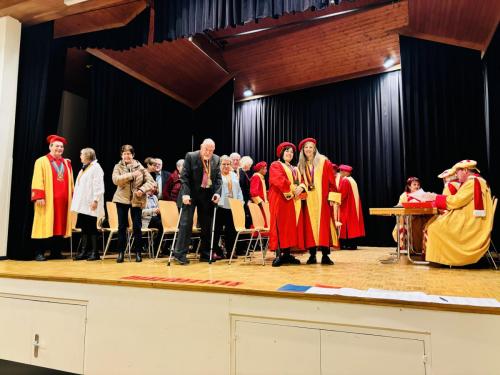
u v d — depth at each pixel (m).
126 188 4.18
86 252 4.50
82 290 2.69
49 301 2.81
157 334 2.43
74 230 5.02
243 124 9.19
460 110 6.61
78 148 7.50
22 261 4.27
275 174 3.92
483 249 3.61
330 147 8.24
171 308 2.41
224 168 4.85
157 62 7.50
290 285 2.40
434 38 6.80
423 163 6.77
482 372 1.79
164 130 8.27
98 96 6.57
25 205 4.55
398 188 7.39
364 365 2.00
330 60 7.91
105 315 2.59
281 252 4.00
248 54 8.27
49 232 4.38
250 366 2.21
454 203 3.79
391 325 1.95
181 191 4.07
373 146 7.78
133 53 7.00
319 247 4.17
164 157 8.25
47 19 4.86
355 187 6.87
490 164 5.73
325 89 8.40
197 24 4.58
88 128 6.37
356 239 7.72
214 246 4.63
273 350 2.17
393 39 7.18
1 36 4.71
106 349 2.57
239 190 5.35
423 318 1.90
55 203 4.52
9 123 4.70
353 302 2.02
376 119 7.78
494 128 5.66
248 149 9.06
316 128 8.42
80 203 4.36
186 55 7.70
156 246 5.76
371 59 7.68
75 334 2.69
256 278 2.74
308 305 2.11
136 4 5.11
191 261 4.25
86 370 2.62
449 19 6.13
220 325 2.28
